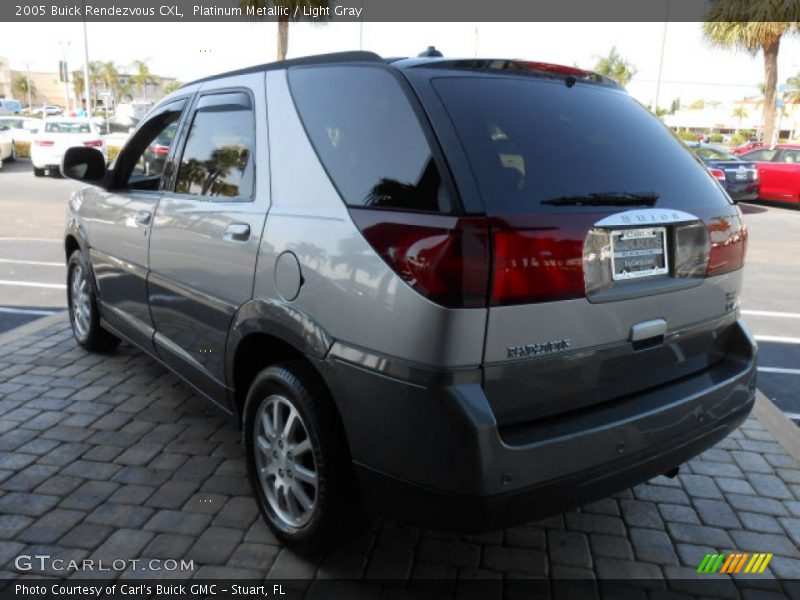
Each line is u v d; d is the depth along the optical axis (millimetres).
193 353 3379
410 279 2145
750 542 2996
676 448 2562
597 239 2287
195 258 3199
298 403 2570
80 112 44562
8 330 5719
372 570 2732
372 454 2320
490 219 2098
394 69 2467
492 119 2375
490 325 2113
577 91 2758
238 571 2691
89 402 4172
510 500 2146
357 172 2453
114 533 2896
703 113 81250
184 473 3387
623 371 2469
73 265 5027
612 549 2922
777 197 17203
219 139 3264
